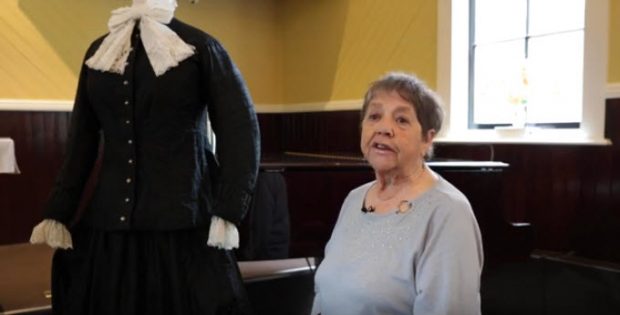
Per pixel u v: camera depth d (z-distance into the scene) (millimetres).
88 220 1399
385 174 1360
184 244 1389
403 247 1247
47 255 2840
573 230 2697
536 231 2852
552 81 2947
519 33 3076
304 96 4289
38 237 1399
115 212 1348
